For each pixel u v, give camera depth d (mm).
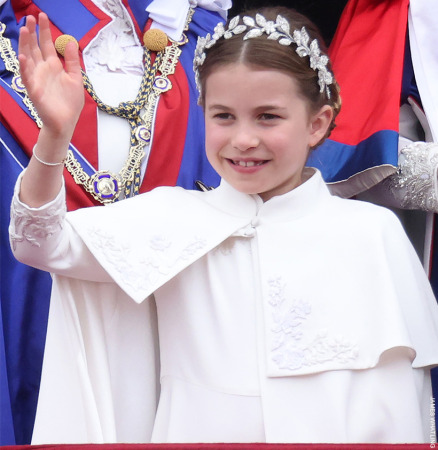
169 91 10594
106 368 8023
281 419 7625
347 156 10664
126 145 10242
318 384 7719
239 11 13055
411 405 7766
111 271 7734
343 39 11672
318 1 13078
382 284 7867
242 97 7727
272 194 8320
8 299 9695
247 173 7906
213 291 8000
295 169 8062
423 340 8047
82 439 7883
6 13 10578
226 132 7840
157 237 7996
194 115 10602
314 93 8086
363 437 7633
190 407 7832
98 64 10586
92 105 10164
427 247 10789
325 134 8500
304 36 8062
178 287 8086
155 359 8398
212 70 7859
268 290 7922
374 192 10789
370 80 11102
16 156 9969
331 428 7582
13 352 9617
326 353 7750
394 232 8258
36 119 10070
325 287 7930
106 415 7891
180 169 10344
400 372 7824
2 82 10188
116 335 8250
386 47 11227
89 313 8086
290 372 7691
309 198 8305
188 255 7949
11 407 9539
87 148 10055
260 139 7785
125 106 10297
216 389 7777
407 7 11414
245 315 7938
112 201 9977
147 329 8336
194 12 11211
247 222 8211
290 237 8117
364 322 7832
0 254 9773
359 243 8062
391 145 10289
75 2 10727
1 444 9117
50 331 8039
